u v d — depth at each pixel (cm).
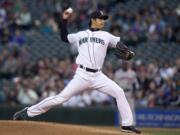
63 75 5594
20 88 5450
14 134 2866
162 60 6300
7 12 6581
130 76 5038
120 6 6900
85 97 5481
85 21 6556
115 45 3030
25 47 6178
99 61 2981
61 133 2869
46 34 6406
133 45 6394
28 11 6675
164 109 5516
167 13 6862
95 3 6825
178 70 5900
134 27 6525
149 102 5572
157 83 5666
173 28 6662
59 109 5356
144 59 6281
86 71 2966
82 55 2984
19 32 6331
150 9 6869
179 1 7094
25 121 2992
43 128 2909
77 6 6756
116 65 5762
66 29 3041
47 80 5484
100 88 3002
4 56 5891
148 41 6475
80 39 3005
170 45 6481
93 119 5403
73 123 5372
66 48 6241
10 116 5238
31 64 5856
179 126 5522
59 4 6819
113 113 5409
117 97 3000
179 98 5625
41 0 6869
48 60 5762
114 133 2897
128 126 3005
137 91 5547
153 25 6606
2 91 5481
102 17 3014
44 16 6675
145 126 5466
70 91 2978
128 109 3006
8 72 5772
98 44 2977
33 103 5353
